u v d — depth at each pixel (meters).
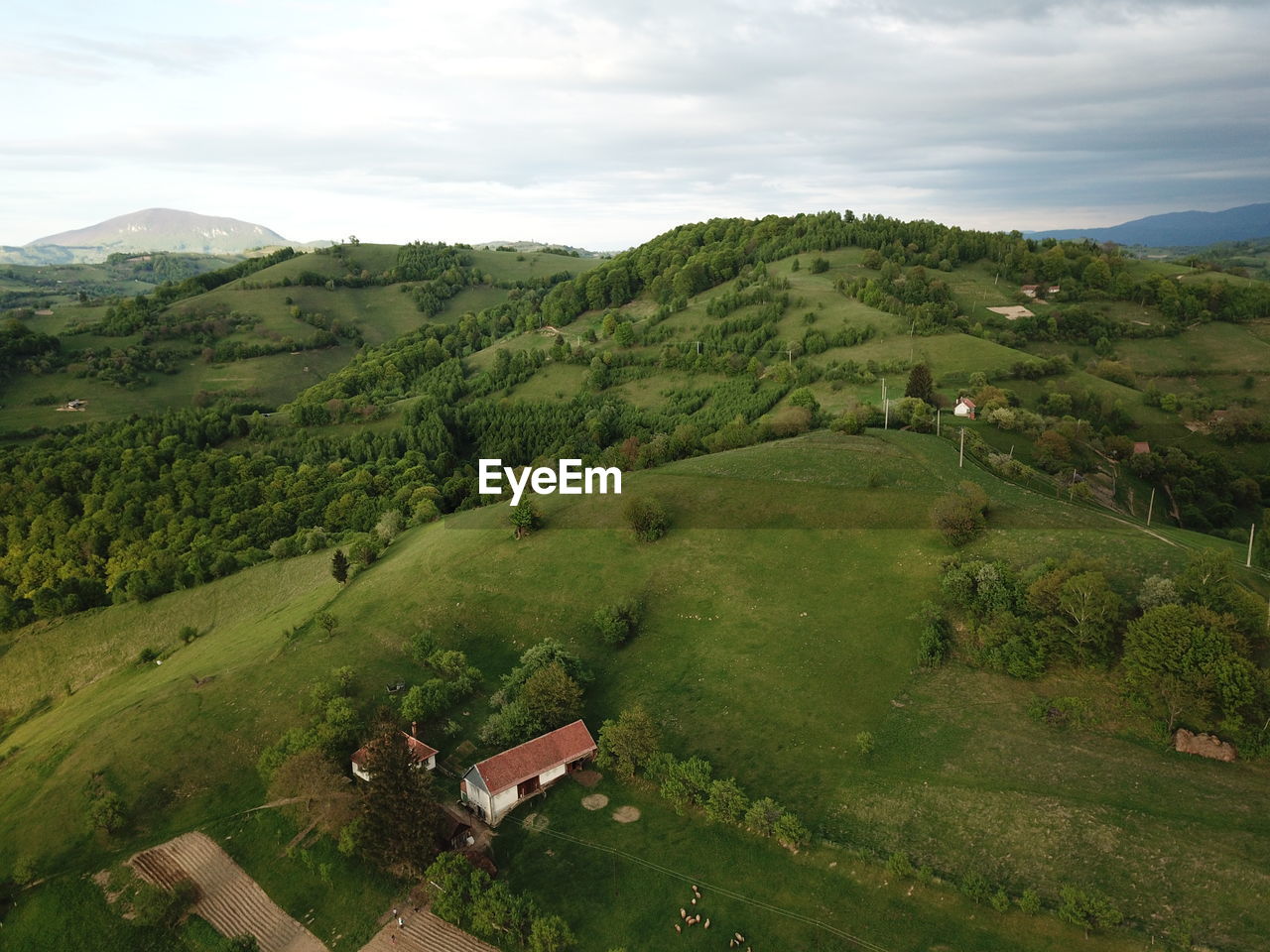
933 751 65.94
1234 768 58.59
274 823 65.88
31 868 63.19
